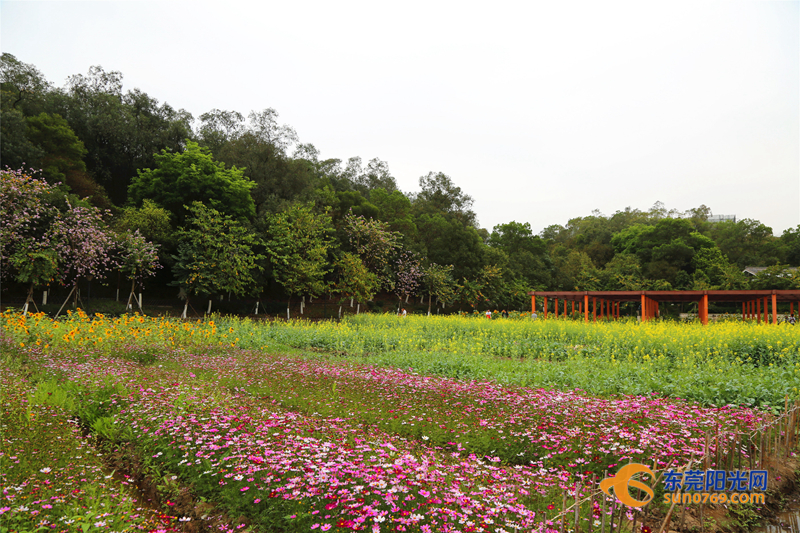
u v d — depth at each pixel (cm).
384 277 3478
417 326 2034
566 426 550
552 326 1794
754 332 1376
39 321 1169
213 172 2644
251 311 2773
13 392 627
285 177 3266
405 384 812
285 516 334
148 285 2622
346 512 330
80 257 1916
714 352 1187
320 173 4947
